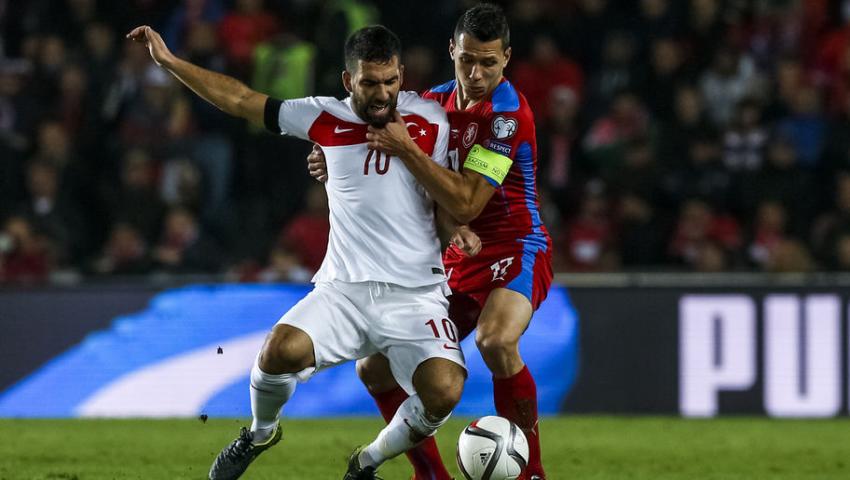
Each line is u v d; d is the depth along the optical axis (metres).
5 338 36.56
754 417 37.19
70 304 36.69
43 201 43.78
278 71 46.09
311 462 27.00
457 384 19.36
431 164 19.53
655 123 46.41
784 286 37.25
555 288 37.53
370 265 19.72
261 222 44.66
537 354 37.38
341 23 46.00
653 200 44.47
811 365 37.16
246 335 36.59
